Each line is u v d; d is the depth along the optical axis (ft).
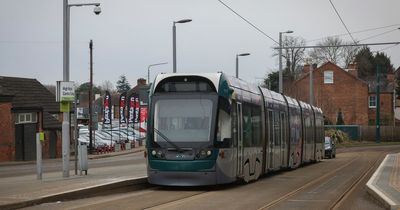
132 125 271.69
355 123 284.41
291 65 308.81
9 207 43.88
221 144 60.29
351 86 284.82
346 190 63.67
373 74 399.44
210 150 59.31
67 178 66.74
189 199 52.85
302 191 61.98
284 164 92.94
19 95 170.60
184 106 61.21
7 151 153.58
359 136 274.36
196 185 59.36
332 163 129.80
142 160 138.51
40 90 195.21
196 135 60.03
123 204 48.08
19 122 161.68
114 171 80.84
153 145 60.80
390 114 309.83
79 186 55.93
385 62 407.03
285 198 54.44
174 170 59.62
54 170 99.50
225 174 60.75
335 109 286.25
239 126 65.98
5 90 154.81
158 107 61.82
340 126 275.18
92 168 93.45
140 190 62.39
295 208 46.73
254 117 73.61
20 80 187.11
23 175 82.38
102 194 56.54
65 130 69.72
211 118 60.29
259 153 75.61
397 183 62.69
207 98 61.05
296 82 291.79
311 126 123.44
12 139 155.74
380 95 310.04
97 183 58.44
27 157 164.14
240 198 53.98
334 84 286.46
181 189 63.00
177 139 60.23
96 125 247.29
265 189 63.77
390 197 48.96
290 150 97.91
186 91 61.77
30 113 165.48
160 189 62.95
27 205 45.96
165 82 62.54
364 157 163.12
